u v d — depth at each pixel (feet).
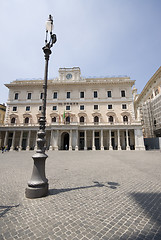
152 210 12.51
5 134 127.44
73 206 13.28
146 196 15.85
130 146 122.01
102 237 8.86
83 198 15.23
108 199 14.98
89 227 9.96
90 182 21.49
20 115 136.26
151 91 146.92
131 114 129.39
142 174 26.86
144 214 11.78
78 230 9.62
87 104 135.33
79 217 11.32
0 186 19.45
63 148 127.54
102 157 59.62
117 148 118.52
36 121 133.80
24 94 140.97
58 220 10.86
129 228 9.84
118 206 13.33
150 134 142.41
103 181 22.03
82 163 42.63
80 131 127.03
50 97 139.13
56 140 116.26
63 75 143.43
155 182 21.39
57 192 17.08
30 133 122.72
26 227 9.96
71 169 32.55
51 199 14.92
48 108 136.46
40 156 15.89
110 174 26.94
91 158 56.44
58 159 53.93
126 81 134.21
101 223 10.46
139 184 20.39
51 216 11.44
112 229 9.73
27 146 120.26
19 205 13.44
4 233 9.28
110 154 73.20
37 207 13.03
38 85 141.08
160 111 126.72
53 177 24.75
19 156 65.67
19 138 131.64
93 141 118.21
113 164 39.88
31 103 137.39
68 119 131.75
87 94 137.49
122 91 136.26
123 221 10.72
